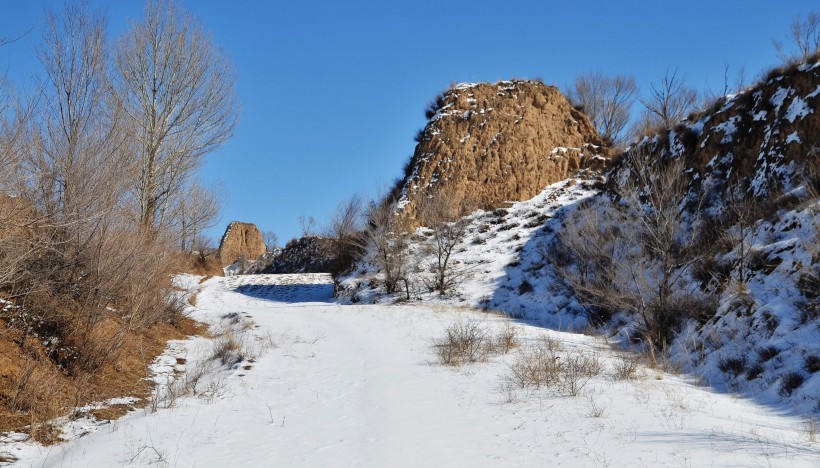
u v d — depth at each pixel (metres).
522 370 11.94
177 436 7.89
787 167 19.06
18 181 8.95
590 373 11.75
